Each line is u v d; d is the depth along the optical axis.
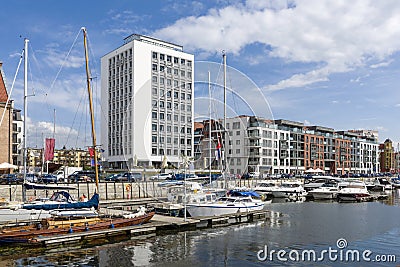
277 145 98.88
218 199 33.06
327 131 125.62
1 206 23.48
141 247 21.50
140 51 84.81
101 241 22.44
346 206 45.22
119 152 85.88
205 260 19.25
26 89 29.50
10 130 53.56
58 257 19.19
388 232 26.97
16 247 20.44
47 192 36.00
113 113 90.12
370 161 146.75
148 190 44.81
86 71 26.77
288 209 41.66
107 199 41.50
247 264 18.62
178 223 26.48
